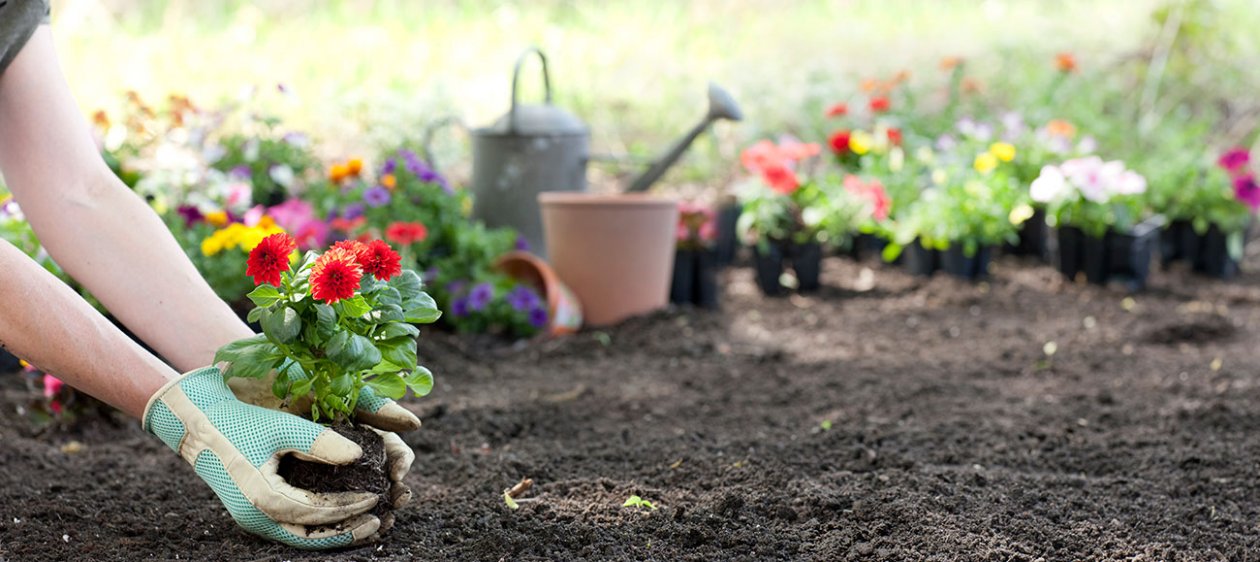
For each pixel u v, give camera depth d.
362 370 1.88
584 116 4.62
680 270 3.36
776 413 2.63
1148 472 2.35
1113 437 2.50
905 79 4.18
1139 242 3.53
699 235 3.36
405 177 3.24
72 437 2.46
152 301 2.00
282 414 1.88
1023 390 2.77
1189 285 3.62
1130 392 2.74
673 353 3.00
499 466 2.32
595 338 3.07
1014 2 5.90
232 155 3.29
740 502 2.19
